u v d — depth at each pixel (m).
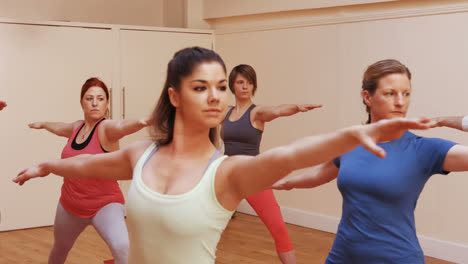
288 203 6.02
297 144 1.18
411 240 1.99
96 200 3.21
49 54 5.74
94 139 3.39
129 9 7.02
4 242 5.12
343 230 2.11
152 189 1.37
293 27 5.89
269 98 6.16
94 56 5.98
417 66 4.90
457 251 4.62
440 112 4.76
